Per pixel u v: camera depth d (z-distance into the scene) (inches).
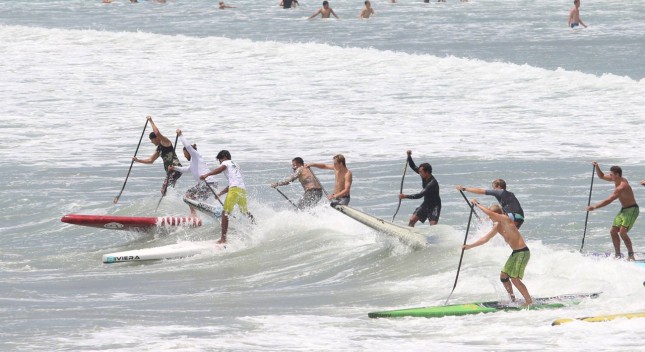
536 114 4163.4
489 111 4256.9
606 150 3538.4
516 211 2175.2
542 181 3154.5
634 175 3198.8
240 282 2310.5
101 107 4571.9
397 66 5241.1
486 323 1696.6
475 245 1850.4
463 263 2154.3
